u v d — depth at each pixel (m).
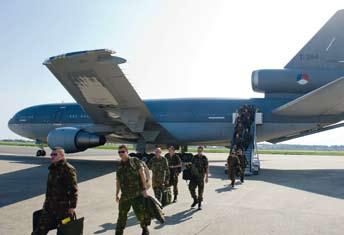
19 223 8.72
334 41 24.41
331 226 8.46
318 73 24.31
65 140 22.44
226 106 26.33
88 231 8.12
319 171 22.92
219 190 14.35
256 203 11.49
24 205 10.91
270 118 25.17
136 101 21.77
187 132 26.59
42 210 6.61
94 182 16.22
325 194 13.32
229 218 9.32
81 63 18.36
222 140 26.34
